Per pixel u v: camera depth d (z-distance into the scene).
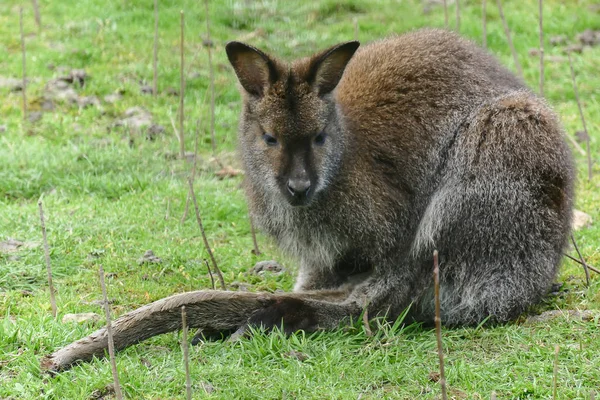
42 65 19.42
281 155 10.27
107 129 17.42
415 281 10.92
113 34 20.97
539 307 11.12
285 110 10.18
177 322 9.95
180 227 13.98
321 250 11.05
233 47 10.40
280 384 9.00
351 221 10.74
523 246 10.64
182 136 16.14
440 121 11.05
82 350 9.52
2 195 14.91
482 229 10.62
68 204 14.55
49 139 16.91
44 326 10.25
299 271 11.88
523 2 22.81
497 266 10.68
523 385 8.87
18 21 21.52
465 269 10.74
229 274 12.57
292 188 10.09
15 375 9.38
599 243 13.12
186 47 20.56
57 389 8.94
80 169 15.70
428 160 11.04
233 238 13.91
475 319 10.77
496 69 11.60
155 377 9.18
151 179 15.57
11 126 17.23
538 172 10.61
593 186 15.27
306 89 10.22
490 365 9.38
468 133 10.83
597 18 21.75
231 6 22.22
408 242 10.99
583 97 18.70
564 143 11.03
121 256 12.88
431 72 11.23
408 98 11.13
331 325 10.55
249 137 10.69
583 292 11.39
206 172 16.12
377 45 11.92
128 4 22.34
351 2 22.53
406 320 10.98
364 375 9.31
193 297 9.98
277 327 10.18
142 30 21.16
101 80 19.03
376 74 11.31
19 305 11.25
